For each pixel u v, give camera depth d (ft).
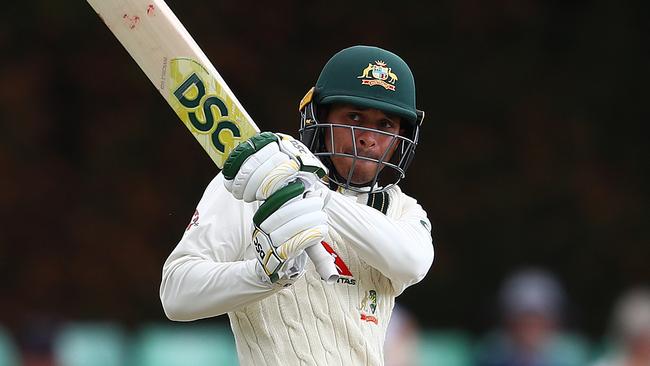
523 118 143.54
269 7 139.33
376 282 35.73
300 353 34.27
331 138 35.76
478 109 143.95
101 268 137.69
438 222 141.38
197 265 33.27
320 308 34.58
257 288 32.07
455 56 143.54
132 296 136.77
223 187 34.63
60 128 142.00
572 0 141.90
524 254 140.05
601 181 141.69
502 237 140.67
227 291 32.37
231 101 34.42
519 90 143.74
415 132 36.65
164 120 142.61
